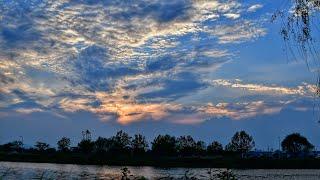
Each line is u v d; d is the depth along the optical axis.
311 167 167.25
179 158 182.50
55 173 71.00
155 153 194.12
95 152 190.12
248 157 180.62
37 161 175.38
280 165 168.25
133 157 183.88
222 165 165.88
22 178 58.00
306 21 16.00
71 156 185.75
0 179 50.38
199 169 141.50
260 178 90.06
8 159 176.88
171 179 50.44
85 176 68.50
